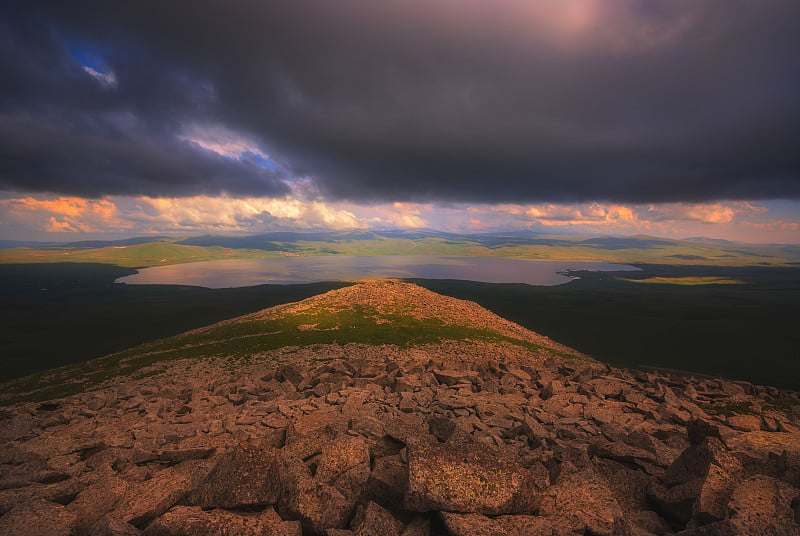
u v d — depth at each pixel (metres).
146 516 8.83
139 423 20.67
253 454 9.84
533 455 13.06
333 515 8.62
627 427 17.95
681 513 9.21
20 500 9.71
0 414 32.69
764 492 8.44
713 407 30.27
